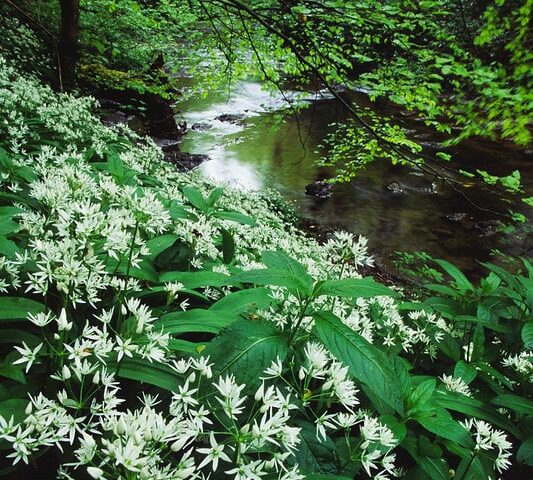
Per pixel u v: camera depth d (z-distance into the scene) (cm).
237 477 135
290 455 171
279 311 252
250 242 498
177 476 125
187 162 1750
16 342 206
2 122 500
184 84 2666
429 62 636
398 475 209
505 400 243
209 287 312
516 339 327
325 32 665
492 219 1495
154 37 1233
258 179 1748
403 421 206
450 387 260
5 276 237
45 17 1236
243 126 2364
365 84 662
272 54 800
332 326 185
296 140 2203
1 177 347
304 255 554
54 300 253
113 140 726
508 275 356
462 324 376
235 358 181
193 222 341
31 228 261
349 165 832
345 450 197
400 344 297
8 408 165
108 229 206
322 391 187
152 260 298
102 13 1155
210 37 815
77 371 156
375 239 1359
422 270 955
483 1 602
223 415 178
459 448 219
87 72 1211
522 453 221
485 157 2000
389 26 585
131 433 125
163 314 252
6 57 992
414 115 2483
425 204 1631
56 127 590
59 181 269
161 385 185
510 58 504
